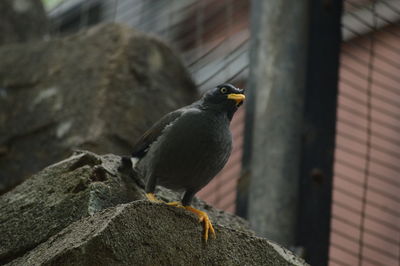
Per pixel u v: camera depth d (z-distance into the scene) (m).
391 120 15.50
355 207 15.20
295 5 11.52
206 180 8.69
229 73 13.66
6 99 14.20
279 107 10.97
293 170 10.66
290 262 7.86
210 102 8.78
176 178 8.62
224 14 15.52
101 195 8.03
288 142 10.78
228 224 9.60
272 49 11.35
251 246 7.66
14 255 7.73
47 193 8.22
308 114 10.95
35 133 13.46
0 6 17.34
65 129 13.12
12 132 13.67
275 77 11.16
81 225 7.04
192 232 7.25
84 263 6.45
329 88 11.07
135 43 14.06
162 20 16.38
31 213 8.05
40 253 7.04
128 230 6.75
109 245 6.57
